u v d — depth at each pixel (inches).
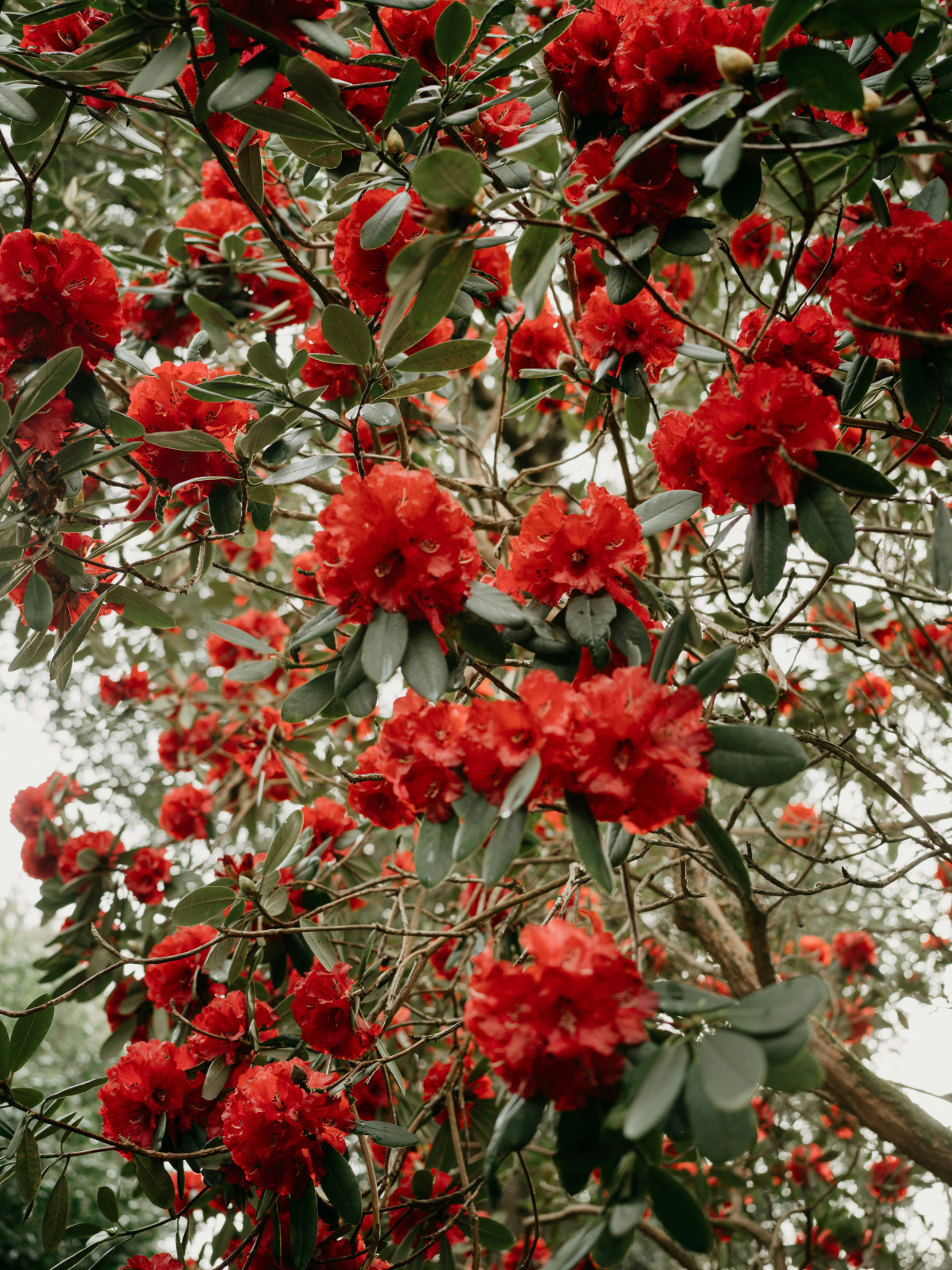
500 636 51.1
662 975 150.8
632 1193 37.3
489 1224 79.4
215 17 50.4
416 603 47.4
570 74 59.2
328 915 100.3
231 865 90.0
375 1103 102.0
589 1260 82.9
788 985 36.2
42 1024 63.9
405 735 47.9
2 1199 230.8
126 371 107.5
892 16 44.4
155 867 122.5
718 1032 35.5
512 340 94.6
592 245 63.9
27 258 62.7
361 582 46.7
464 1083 98.7
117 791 180.7
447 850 46.2
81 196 132.4
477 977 40.6
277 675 145.8
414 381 60.7
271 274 106.9
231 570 71.3
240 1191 73.9
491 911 72.8
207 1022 76.2
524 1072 38.3
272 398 64.0
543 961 38.0
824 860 73.7
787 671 97.0
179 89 60.7
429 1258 83.5
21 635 85.0
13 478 64.1
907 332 40.7
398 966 77.2
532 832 107.9
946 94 55.2
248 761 136.9
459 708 47.7
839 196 60.5
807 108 57.3
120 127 78.7
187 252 107.3
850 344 65.5
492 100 61.2
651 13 54.0
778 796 164.4
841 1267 129.4
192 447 63.4
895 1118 95.2
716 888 134.6
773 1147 143.3
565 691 43.5
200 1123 74.5
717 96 44.9
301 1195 61.4
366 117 70.4
